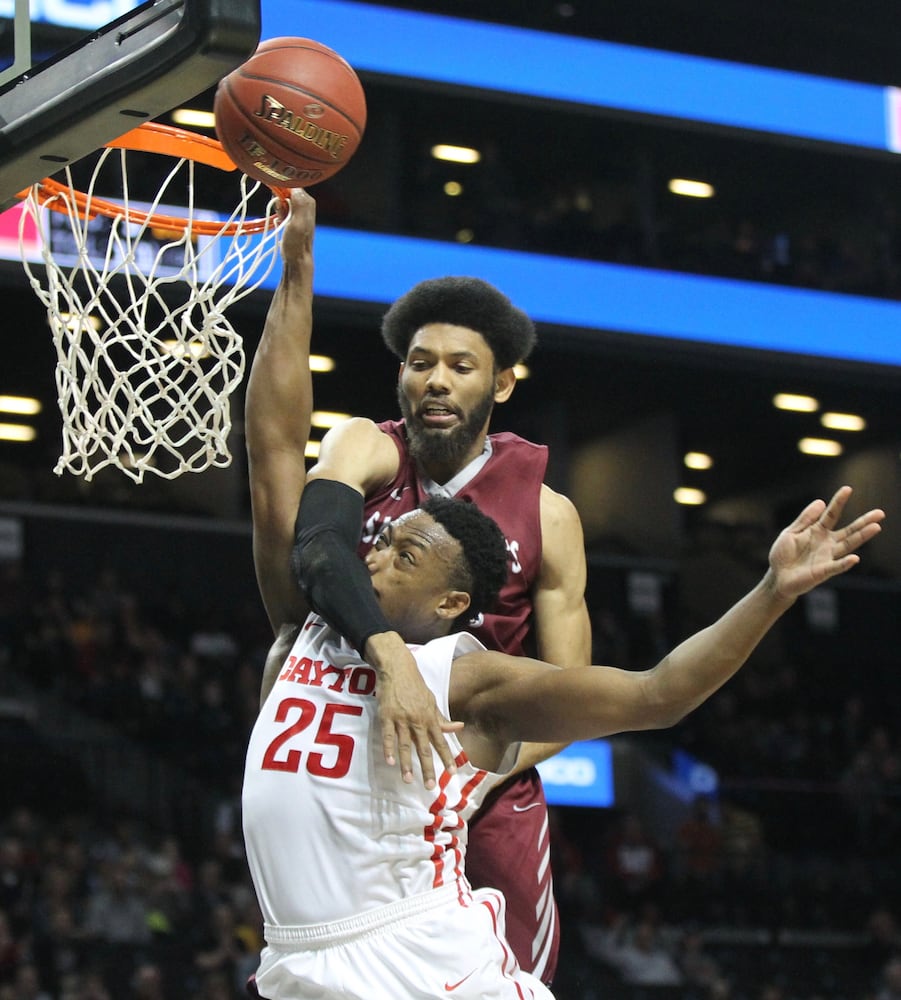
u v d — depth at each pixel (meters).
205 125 10.34
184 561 15.43
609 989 10.23
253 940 9.52
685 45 15.80
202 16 2.45
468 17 14.70
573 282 13.76
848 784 14.15
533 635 3.04
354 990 2.18
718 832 12.44
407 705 2.16
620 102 14.01
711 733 14.58
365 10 13.08
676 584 16.58
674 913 11.70
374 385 15.63
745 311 14.32
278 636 2.62
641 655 15.66
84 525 15.07
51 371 14.66
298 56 2.66
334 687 2.31
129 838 10.45
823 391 16.14
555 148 15.54
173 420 3.20
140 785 11.62
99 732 12.20
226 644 14.13
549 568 2.99
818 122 14.70
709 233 15.73
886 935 11.69
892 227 16.27
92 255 3.99
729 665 2.09
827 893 12.37
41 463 15.94
